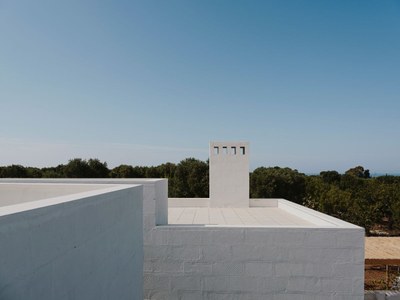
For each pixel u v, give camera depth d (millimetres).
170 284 5539
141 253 4258
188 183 26328
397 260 9430
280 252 5395
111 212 3086
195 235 5531
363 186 31906
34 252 1786
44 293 1879
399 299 8617
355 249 5301
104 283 2863
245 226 5520
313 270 5348
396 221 21234
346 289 5293
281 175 25438
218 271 5484
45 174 29297
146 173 32438
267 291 5402
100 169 30234
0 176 28875
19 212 1665
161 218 6234
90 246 2566
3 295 1518
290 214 9227
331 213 20625
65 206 2162
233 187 10875
